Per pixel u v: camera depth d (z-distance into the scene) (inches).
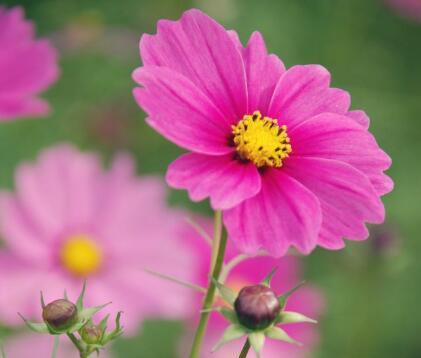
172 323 32.3
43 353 26.7
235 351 28.1
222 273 19.3
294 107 20.1
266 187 19.4
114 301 27.7
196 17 19.8
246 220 19.0
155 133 37.3
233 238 18.8
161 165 37.1
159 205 29.1
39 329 19.4
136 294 28.0
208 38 19.8
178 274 28.3
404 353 36.3
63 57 37.9
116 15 39.2
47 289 27.3
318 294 29.8
